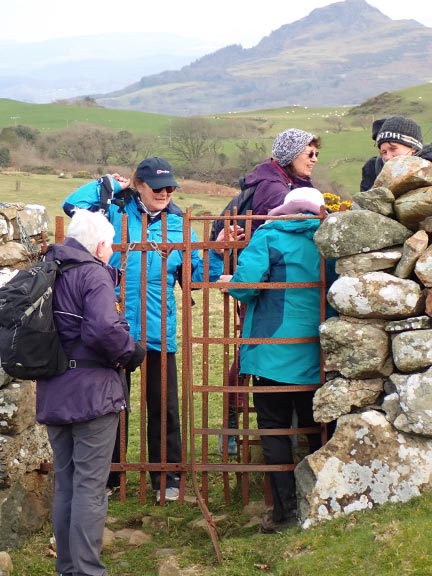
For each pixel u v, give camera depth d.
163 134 84.88
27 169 66.50
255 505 5.64
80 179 61.72
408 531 4.30
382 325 4.92
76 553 4.48
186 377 5.61
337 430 4.91
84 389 4.49
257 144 79.56
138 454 7.23
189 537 5.35
